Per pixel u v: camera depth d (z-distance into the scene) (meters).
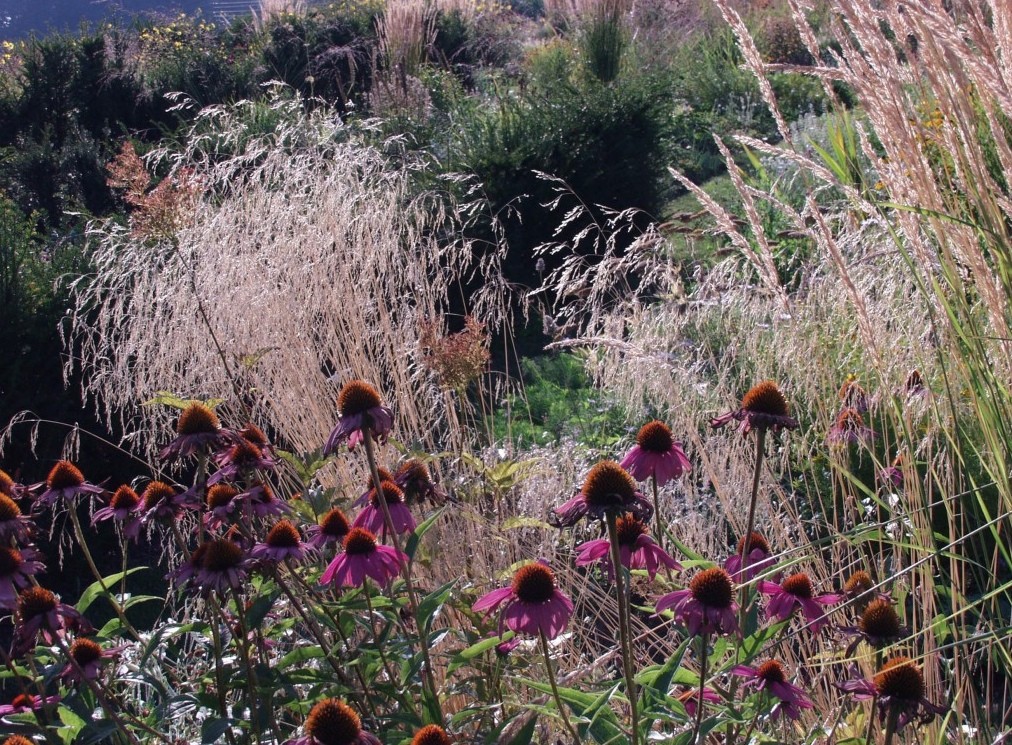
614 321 4.21
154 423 3.90
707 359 3.85
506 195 7.86
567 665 2.78
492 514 3.19
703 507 3.49
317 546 2.47
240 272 3.86
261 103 10.38
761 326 3.69
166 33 14.84
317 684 2.31
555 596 1.92
